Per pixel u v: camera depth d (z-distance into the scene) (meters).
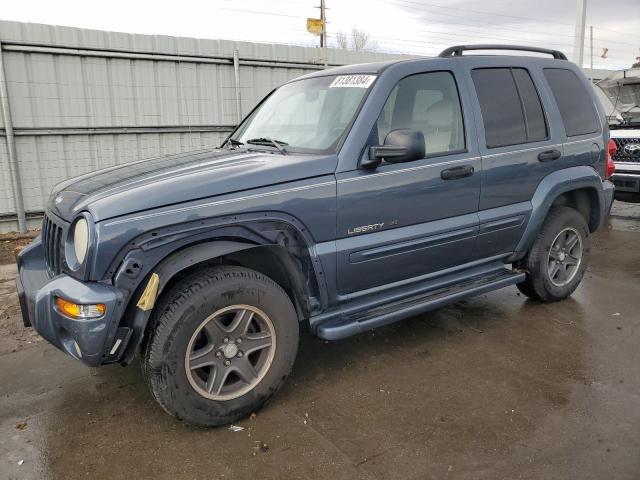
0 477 2.54
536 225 4.27
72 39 7.95
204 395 2.82
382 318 3.41
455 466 2.57
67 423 2.99
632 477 2.45
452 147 3.73
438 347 3.91
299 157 3.22
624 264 6.00
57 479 2.52
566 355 3.73
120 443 2.80
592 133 4.72
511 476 2.48
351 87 3.56
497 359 3.69
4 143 7.73
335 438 2.81
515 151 4.03
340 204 3.15
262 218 2.90
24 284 3.18
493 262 4.25
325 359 3.74
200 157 3.49
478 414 3.01
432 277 3.80
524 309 4.63
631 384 3.31
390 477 2.50
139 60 8.64
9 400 3.25
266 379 3.01
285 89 4.25
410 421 2.95
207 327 2.81
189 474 2.54
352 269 3.28
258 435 2.85
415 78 3.60
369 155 3.22
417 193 3.47
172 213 2.67
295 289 3.17
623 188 7.98
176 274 2.87
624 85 9.23
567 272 4.76
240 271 2.89
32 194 8.09
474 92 3.89
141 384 3.43
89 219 2.61
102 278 2.61
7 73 7.58
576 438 2.76
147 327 2.77
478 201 3.84
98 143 8.53
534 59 4.43
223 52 9.42
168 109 9.09
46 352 3.92
